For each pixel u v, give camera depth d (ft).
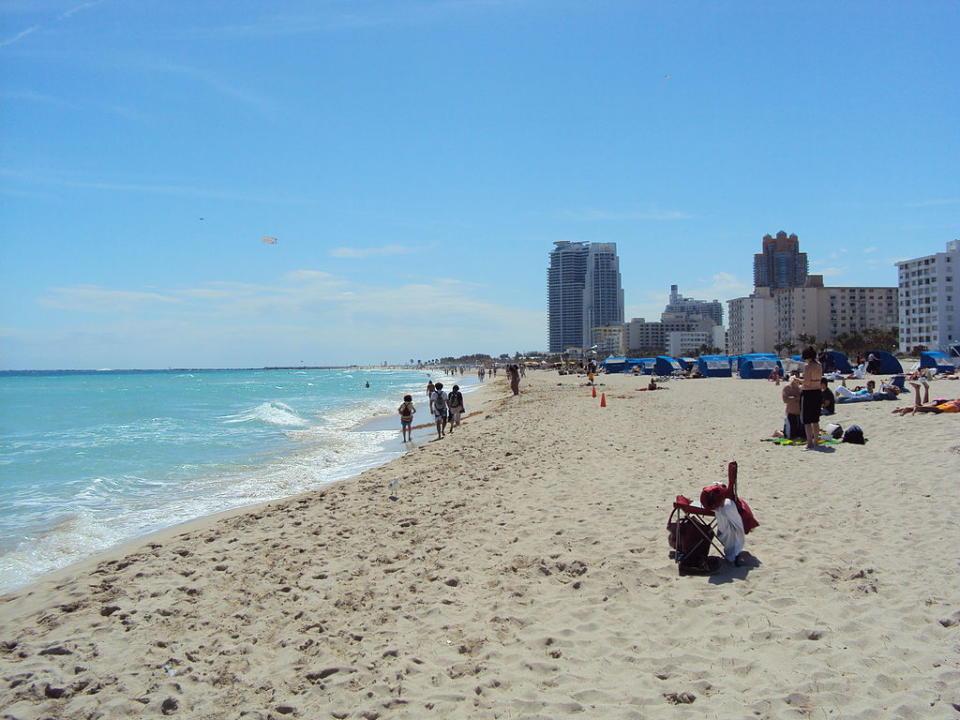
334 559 24.08
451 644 16.29
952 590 17.26
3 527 34.71
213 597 20.67
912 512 25.04
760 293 570.46
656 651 15.08
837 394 70.59
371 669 15.20
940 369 134.10
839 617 16.14
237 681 15.02
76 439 76.43
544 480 36.09
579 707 12.88
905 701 12.24
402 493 35.63
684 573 19.85
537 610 18.07
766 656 14.38
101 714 13.66
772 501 28.09
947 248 397.19
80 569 25.54
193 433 83.15
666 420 66.59
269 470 53.11
